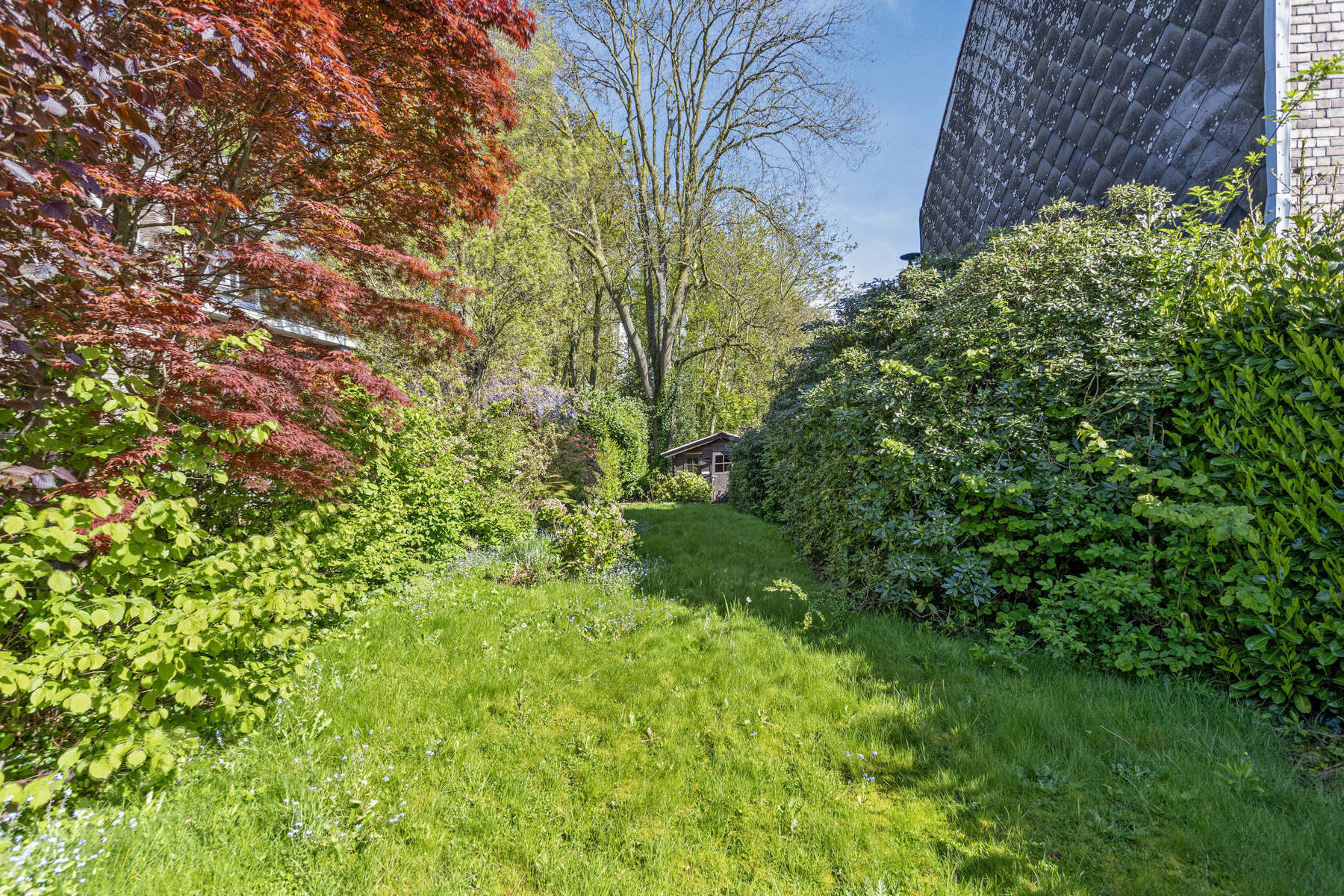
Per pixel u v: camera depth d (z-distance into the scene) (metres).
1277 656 2.68
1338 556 2.52
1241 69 4.30
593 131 18.33
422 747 2.61
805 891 1.84
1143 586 3.08
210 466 3.23
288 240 4.28
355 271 4.91
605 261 19.66
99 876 1.75
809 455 7.10
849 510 4.81
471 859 1.97
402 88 4.12
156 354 2.83
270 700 2.89
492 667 3.48
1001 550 3.70
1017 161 7.77
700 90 18.59
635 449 18.55
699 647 3.82
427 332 5.04
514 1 4.56
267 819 2.08
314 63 3.20
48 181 2.32
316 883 1.81
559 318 17.33
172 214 3.54
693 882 1.89
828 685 3.18
